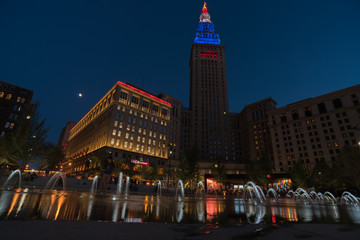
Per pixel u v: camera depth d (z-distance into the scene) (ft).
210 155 449.48
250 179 189.88
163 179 230.27
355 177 144.77
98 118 317.22
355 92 272.92
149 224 11.90
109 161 79.25
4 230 8.62
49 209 16.99
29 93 252.01
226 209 28.86
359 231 10.92
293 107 325.62
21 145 86.33
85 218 13.82
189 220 16.46
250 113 453.58
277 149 323.57
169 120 336.08
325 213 26.32
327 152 274.36
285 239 9.17
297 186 179.93
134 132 285.43
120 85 293.02
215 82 513.04
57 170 246.27
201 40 611.88
